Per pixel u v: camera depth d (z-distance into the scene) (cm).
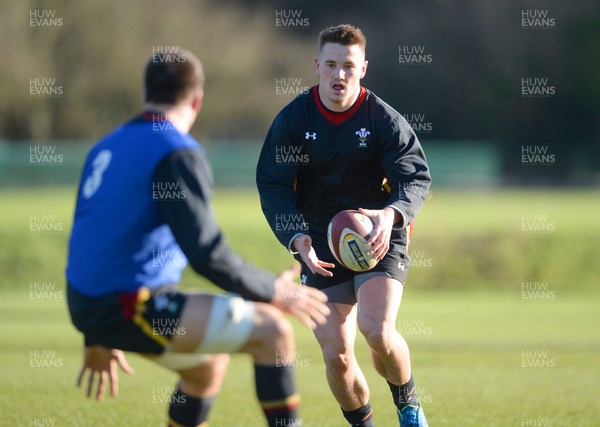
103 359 1817
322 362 3962
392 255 2262
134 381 3353
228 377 3481
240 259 1628
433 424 2467
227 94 16125
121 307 1611
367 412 2248
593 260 9019
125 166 1642
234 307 1633
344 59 2227
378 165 2317
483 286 8800
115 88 14688
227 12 17088
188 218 1593
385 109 2291
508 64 19612
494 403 2798
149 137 1650
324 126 2281
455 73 19600
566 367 3716
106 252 1625
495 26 19562
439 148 18988
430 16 19675
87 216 1662
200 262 1586
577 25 19688
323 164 2305
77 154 14200
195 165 1623
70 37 14350
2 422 2478
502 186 15988
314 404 2830
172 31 15450
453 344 4588
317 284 2289
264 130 16812
